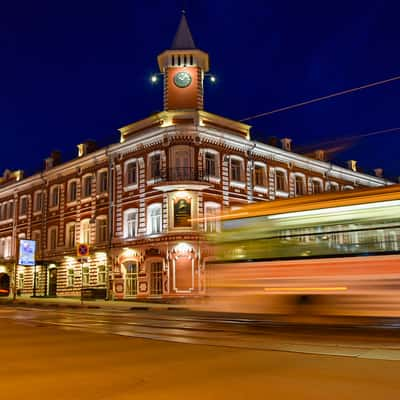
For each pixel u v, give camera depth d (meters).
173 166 33.12
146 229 34.16
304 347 11.13
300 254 13.98
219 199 33.94
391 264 12.45
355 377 7.75
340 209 13.52
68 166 41.66
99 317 20.69
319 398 6.46
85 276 39.06
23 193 47.25
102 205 38.16
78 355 10.22
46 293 43.00
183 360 9.46
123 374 8.16
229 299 15.06
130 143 35.84
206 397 6.57
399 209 12.59
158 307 27.34
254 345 11.52
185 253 32.28
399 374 7.98
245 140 36.03
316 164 42.28
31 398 6.64
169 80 34.97
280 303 14.08
